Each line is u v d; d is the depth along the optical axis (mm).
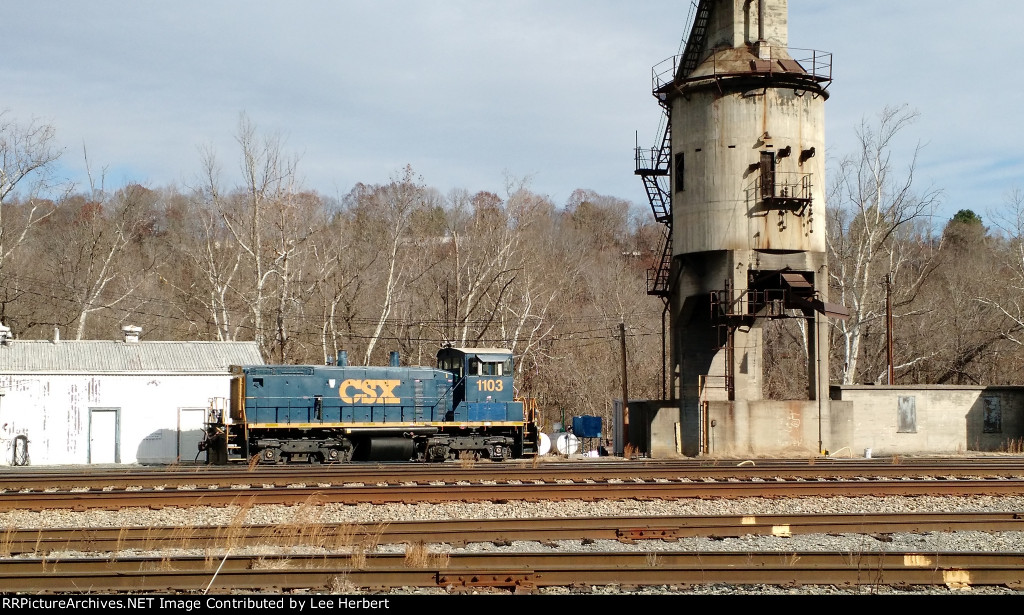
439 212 83375
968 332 59094
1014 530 18344
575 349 66812
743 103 38750
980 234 93688
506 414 37156
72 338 59250
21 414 37375
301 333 56969
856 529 18078
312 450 34031
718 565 14594
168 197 93000
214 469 29578
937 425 42125
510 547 16594
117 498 21016
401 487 22906
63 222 82312
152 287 68188
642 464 31219
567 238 93375
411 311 61094
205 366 40469
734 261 38125
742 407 38344
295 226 56562
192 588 13359
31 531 16312
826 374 38812
